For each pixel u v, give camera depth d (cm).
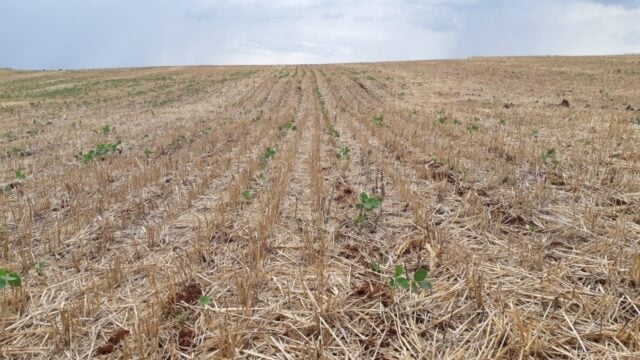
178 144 1041
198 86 3177
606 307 312
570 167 660
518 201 519
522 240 423
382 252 417
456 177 646
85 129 1405
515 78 2902
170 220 518
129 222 516
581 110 1422
